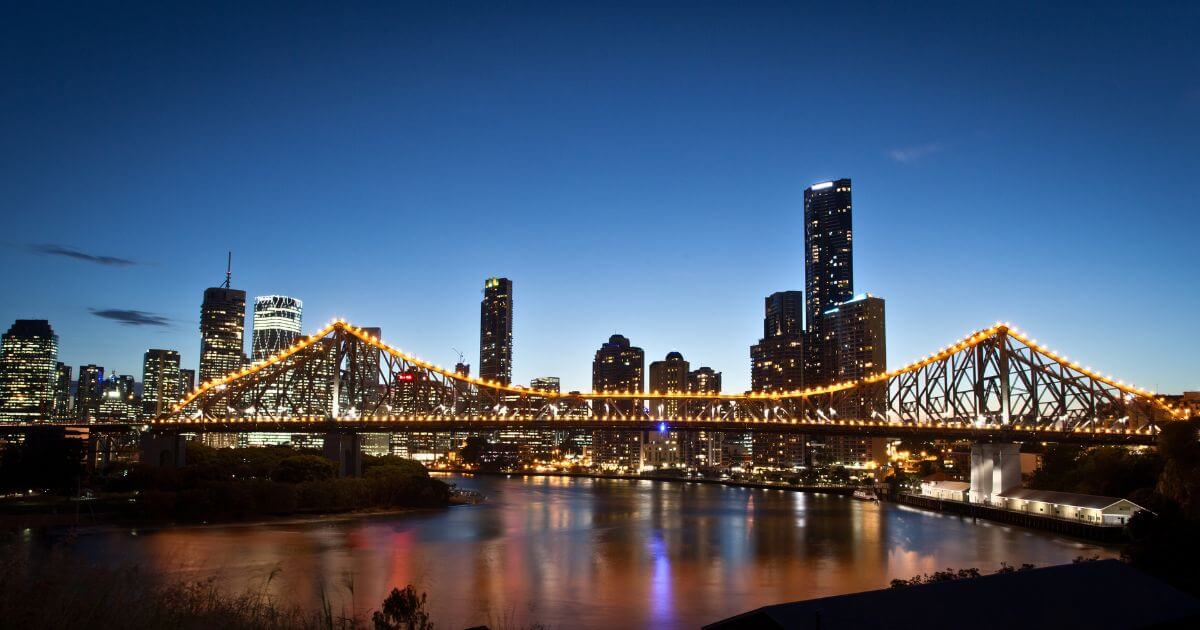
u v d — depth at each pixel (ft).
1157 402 644.27
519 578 354.95
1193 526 282.36
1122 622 140.67
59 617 77.00
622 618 285.23
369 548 431.84
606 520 601.62
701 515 649.20
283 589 313.73
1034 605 142.61
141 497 533.96
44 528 449.48
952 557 419.13
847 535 511.81
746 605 307.37
